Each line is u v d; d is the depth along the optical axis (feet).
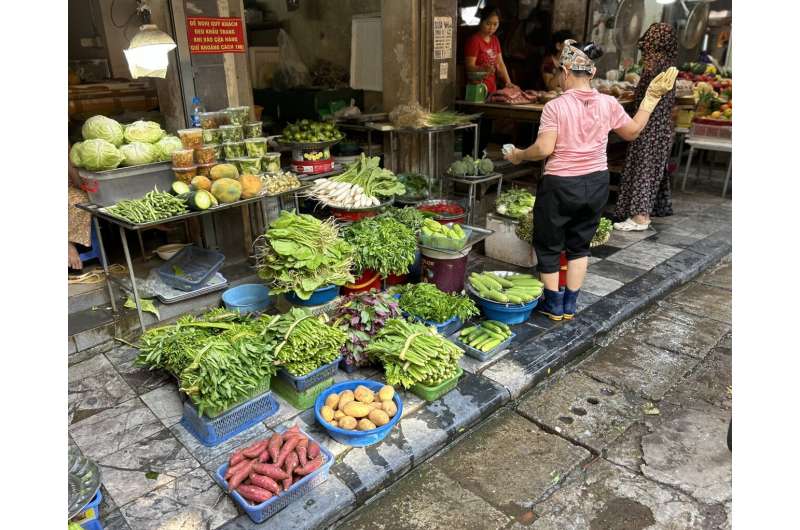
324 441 8.97
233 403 8.82
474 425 9.87
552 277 12.43
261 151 12.91
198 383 8.34
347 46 23.73
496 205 16.05
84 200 12.02
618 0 28.86
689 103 22.13
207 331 9.94
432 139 19.75
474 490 8.50
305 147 14.65
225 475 7.59
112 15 15.01
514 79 27.50
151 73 10.84
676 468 8.95
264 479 7.45
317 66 25.07
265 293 12.80
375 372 10.78
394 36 18.67
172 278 12.42
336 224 13.57
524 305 12.18
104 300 12.25
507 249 15.83
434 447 9.08
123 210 10.26
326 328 9.88
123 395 10.13
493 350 11.28
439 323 11.41
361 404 9.02
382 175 14.61
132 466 8.44
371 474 8.30
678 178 25.81
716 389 11.02
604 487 8.58
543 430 9.85
